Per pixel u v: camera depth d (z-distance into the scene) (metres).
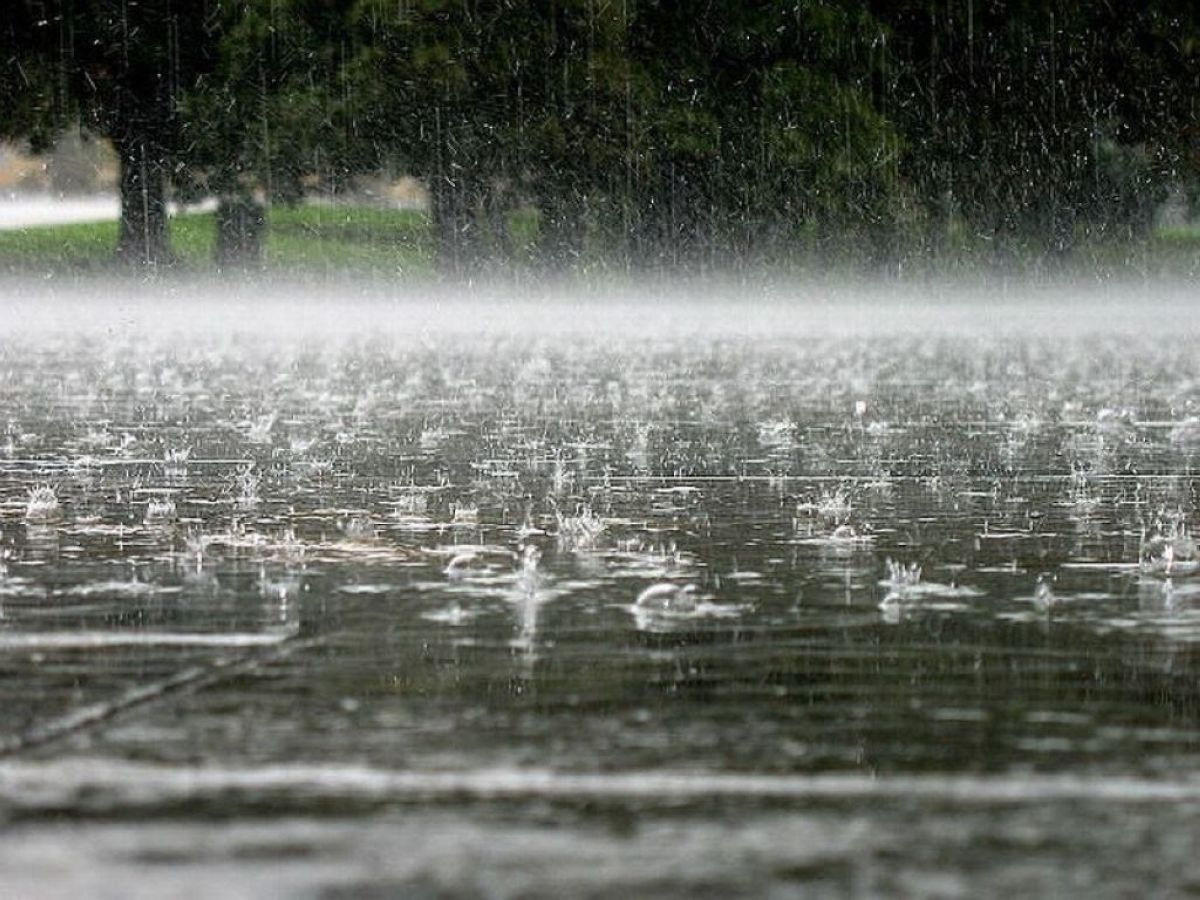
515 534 15.95
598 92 98.25
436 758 7.88
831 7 100.31
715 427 27.95
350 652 10.43
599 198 99.50
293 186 99.31
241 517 17.19
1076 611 11.87
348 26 98.31
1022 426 28.25
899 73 103.31
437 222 99.56
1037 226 104.12
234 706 8.94
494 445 24.83
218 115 98.25
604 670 9.86
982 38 103.75
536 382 39.69
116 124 102.06
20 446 24.77
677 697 9.14
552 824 6.88
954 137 103.94
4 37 101.12
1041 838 6.70
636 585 13.08
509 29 98.25
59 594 12.69
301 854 6.52
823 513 17.45
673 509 17.80
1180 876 6.27
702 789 7.37
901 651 10.43
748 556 14.58
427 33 97.56
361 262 106.44
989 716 8.69
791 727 8.46
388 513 17.48
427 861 6.43
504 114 98.56
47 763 7.80
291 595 12.63
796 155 99.25
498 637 10.92
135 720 8.62
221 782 7.49
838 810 7.05
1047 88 103.75
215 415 30.30
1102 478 20.72
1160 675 9.70
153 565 14.15
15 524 16.69
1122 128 104.62
